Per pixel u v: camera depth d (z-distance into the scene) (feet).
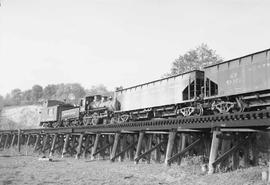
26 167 71.87
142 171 57.11
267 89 45.88
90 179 53.01
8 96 457.27
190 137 65.36
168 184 45.60
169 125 58.03
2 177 56.59
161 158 69.05
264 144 59.62
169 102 67.05
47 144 120.98
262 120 40.96
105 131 80.28
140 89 78.38
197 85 62.23
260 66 47.57
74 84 449.06
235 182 41.27
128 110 81.97
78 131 94.02
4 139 160.56
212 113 59.82
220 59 138.92
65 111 126.72
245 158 51.52
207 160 57.41
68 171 63.46
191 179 46.60
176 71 143.74
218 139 48.21
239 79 50.83
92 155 83.30
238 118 45.01
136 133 75.05
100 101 105.29
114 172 59.11
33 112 292.61
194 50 144.05
